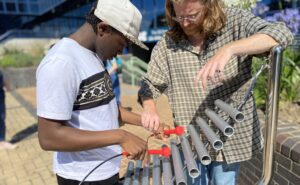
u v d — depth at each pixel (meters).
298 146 2.22
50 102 1.25
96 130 1.45
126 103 7.41
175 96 1.87
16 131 6.04
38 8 18.09
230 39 1.63
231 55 1.25
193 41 1.71
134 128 4.86
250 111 1.75
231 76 1.66
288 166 2.30
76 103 1.40
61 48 1.33
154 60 1.88
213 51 1.68
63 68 1.27
